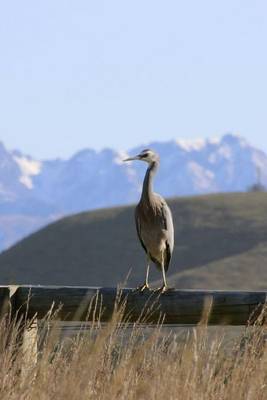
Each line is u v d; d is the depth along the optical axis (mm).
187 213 121500
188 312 8367
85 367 7035
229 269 97875
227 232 113250
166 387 7129
